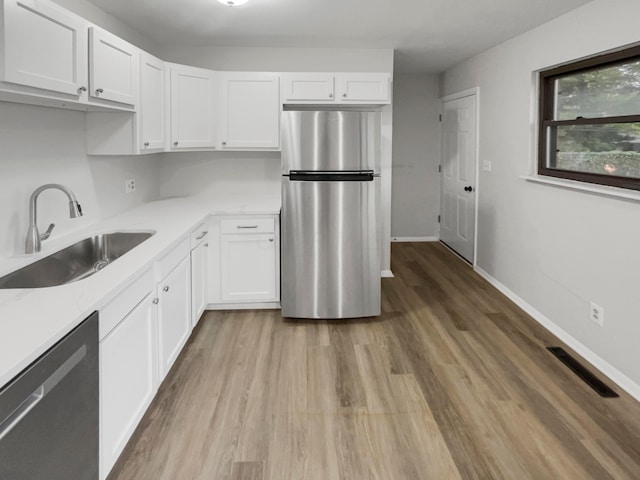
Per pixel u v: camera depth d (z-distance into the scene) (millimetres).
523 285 4027
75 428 1491
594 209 2992
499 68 4469
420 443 2205
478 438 2240
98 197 3162
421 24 3717
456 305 4137
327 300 3697
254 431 2295
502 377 2840
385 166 4859
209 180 4559
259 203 4113
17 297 1672
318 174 3566
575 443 2197
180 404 2525
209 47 4395
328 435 2266
